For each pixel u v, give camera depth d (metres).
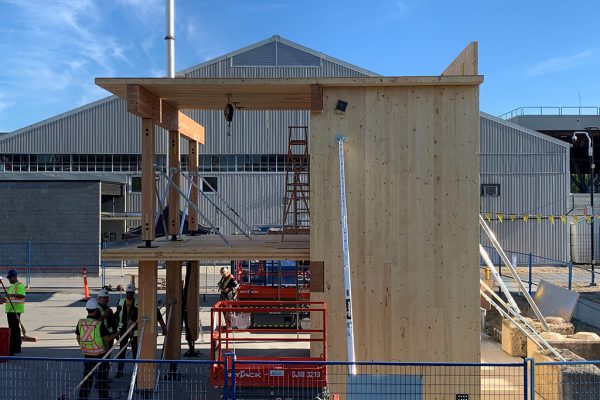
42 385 7.95
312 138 8.18
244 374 7.65
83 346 8.19
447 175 8.11
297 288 11.84
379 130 8.16
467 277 8.05
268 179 32.12
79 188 27.42
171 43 16.44
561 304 13.73
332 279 8.13
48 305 18.00
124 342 9.62
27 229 27.28
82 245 27.12
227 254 8.34
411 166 8.13
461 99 8.11
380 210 8.14
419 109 8.14
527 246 32.03
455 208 8.09
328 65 31.81
